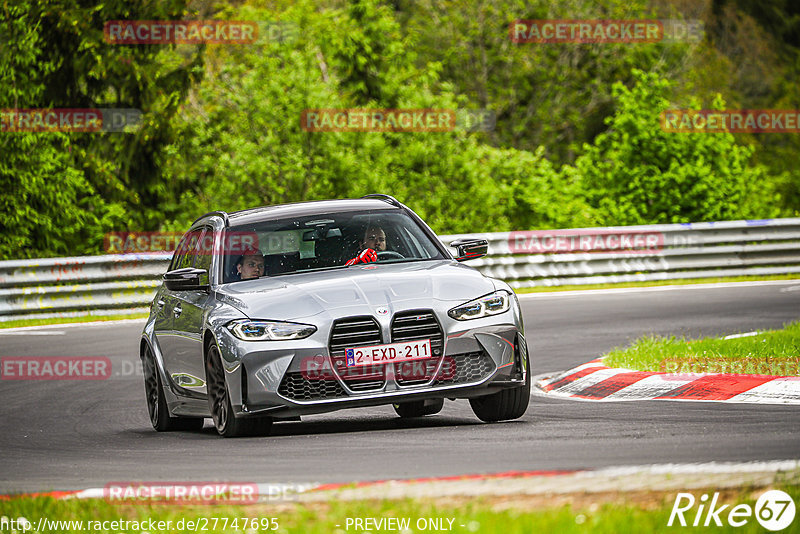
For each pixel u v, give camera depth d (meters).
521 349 30.86
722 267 87.81
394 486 21.09
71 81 120.06
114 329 66.44
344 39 132.75
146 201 123.25
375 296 29.84
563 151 181.50
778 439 25.19
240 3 160.50
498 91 175.12
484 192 120.69
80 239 110.94
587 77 179.12
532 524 17.27
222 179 117.75
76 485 25.03
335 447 27.67
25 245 107.50
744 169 123.25
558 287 83.12
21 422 38.72
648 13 189.88
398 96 132.75
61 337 63.19
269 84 118.44
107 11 119.88
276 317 29.69
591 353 48.66
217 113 121.19
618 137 119.38
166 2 121.81
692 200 115.56
